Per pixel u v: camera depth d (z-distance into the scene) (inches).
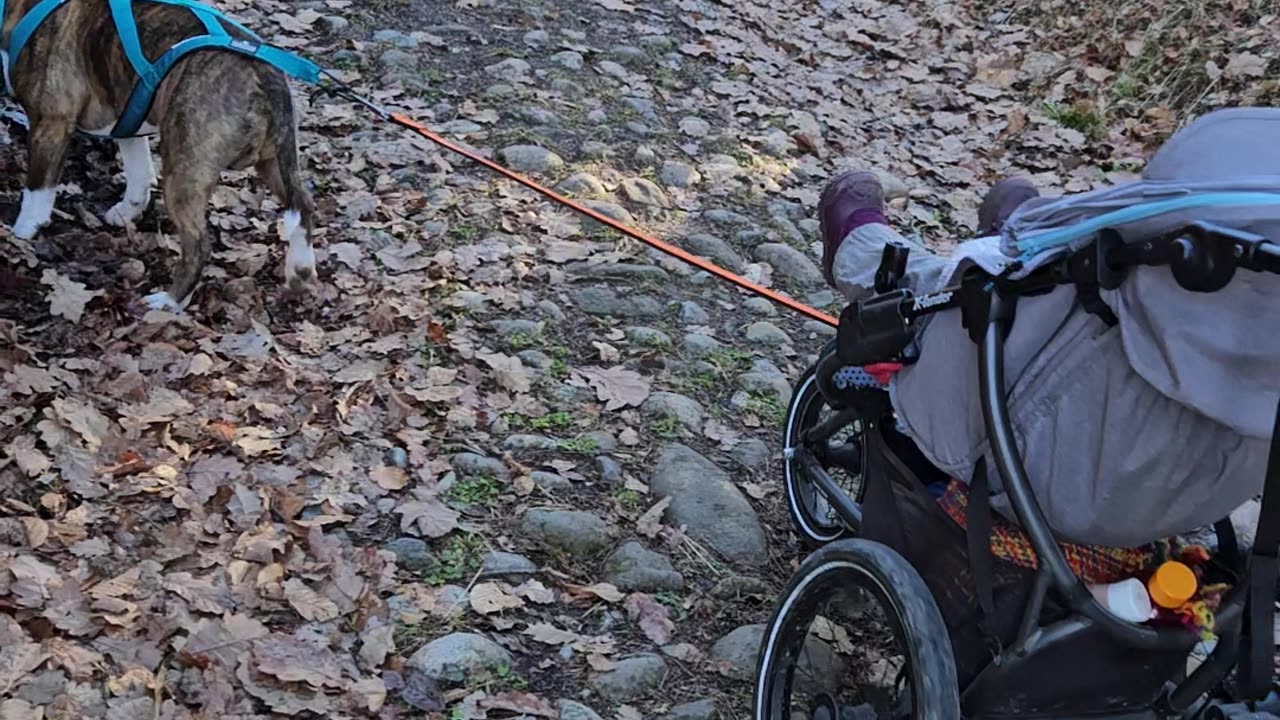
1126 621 93.4
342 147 231.1
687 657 134.6
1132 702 102.6
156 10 178.7
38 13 179.2
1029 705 101.0
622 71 286.0
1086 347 93.4
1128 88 315.6
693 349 192.9
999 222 149.3
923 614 97.7
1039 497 96.4
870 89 318.3
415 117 245.4
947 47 345.7
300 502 144.3
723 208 240.8
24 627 121.2
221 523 139.8
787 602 115.2
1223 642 96.7
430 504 148.3
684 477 160.1
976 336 98.4
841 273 129.9
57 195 205.2
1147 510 93.4
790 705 118.7
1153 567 101.7
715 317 204.8
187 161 175.9
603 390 176.1
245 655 122.4
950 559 106.0
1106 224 89.7
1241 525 162.9
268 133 180.1
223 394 161.6
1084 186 275.3
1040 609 95.5
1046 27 349.4
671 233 226.5
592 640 133.8
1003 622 99.9
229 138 176.6
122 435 150.6
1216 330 83.3
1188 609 94.0
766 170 258.8
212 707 116.7
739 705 129.9
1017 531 102.2
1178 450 89.4
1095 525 95.6
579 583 142.5
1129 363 89.7
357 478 151.6
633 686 128.6
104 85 182.7
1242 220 83.5
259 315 181.9
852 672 132.0
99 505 139.8
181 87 174.6
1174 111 307.3
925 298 104.7
